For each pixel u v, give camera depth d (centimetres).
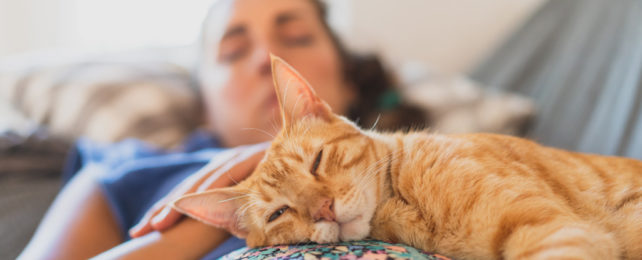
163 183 55
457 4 114
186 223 47
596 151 72
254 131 67
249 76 65
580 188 42
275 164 45
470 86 92
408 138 46
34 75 79
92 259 42
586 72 86
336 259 36
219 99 68
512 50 104
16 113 77
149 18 113
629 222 41
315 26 70
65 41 113
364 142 45
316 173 44
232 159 50
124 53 92
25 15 111
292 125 46
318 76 68
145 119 75
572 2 101
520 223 38
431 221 41
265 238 44
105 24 113
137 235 47
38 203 60
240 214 45
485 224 39
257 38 65
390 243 40
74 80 78
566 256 35
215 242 47
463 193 40
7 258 53
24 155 66
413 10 114
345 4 115
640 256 40
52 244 49
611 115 74
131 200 55
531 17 107
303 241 43
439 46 116
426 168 42
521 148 44
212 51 69
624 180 43
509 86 97
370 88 78
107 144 69
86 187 56
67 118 74
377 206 43
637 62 77
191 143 69
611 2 93
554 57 95
